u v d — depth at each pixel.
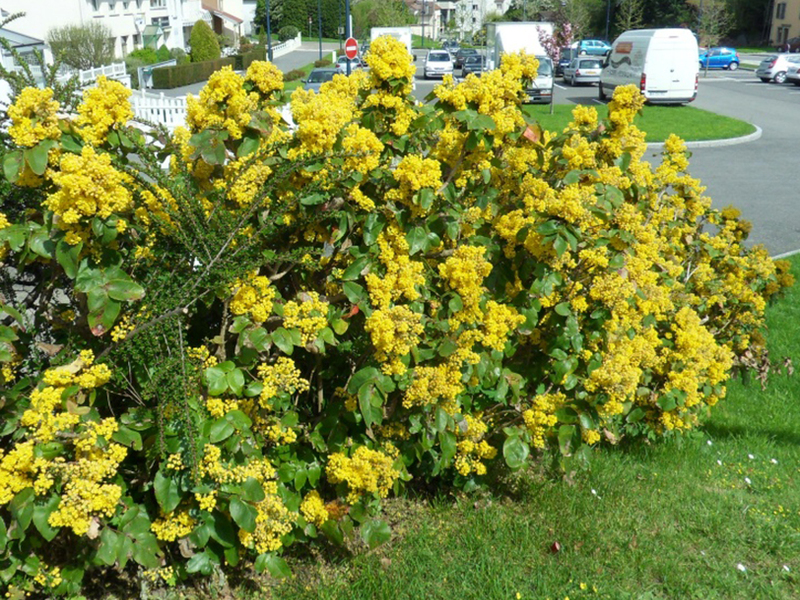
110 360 3.02
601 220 4.07
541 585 3.40
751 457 4.83
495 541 3.70
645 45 26.06
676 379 4.38
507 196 4.45
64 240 2.84
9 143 3.16
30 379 3.05
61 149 2.98
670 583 3.53
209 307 3.41
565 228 3.62
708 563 3.70
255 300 3.19
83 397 2.95
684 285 5.44
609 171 4.35
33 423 2.74
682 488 4.38
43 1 37.31
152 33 48.31
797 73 36.81
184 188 3.22
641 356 4.23
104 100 3.13
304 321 3.22
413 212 3.58
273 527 3.09
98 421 2.89
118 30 44.28
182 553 3.05
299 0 82.31
